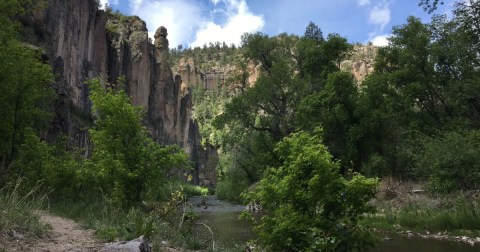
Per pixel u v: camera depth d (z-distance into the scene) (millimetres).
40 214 8656
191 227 12086
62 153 18453
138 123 14578
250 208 26422
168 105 113125
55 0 55156
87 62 70000
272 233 7930
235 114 42688
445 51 34750
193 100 183625
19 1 20406
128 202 13172
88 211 11602
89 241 6887
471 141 22656
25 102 16297
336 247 7547
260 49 48625
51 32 52938
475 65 34250
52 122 37219
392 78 35812
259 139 41406
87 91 67625
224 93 179625
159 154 14289
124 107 14203
